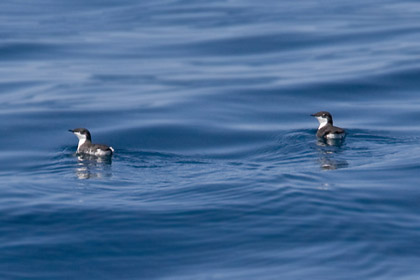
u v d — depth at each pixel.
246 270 13.95
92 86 33.06
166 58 38.75
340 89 31.67
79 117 28.11
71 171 20.78
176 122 27.36
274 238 15.27
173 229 15.83
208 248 14.95
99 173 20.42
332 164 20.83
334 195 17.55
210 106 29.56
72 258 14.64
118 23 48.91
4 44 41.31
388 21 45.75
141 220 16.28
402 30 42.66
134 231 15.77
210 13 51.59
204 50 40.28
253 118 28.08
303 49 39.53
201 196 17.75
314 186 18.27
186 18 49.91
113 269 14.20
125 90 32.34
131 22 49.12
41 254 14.77
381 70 33.94
